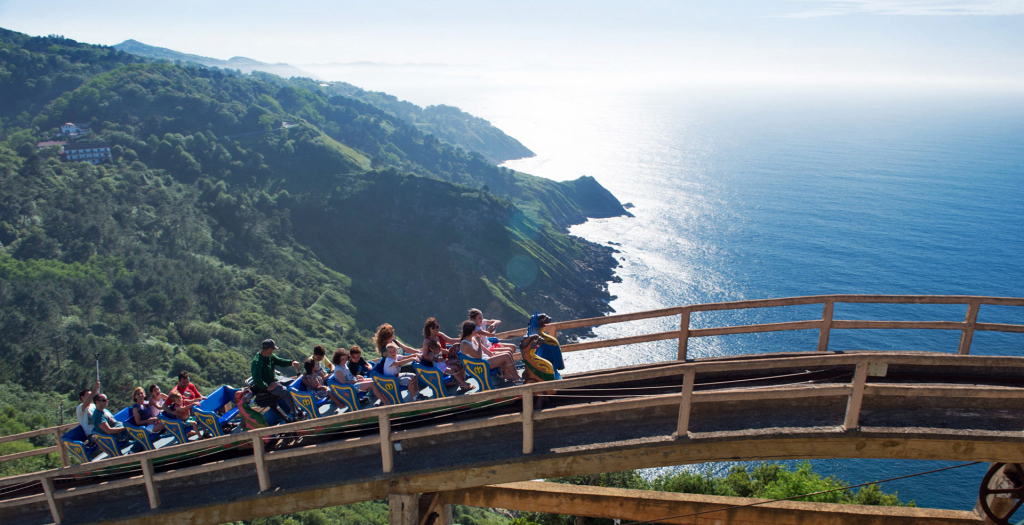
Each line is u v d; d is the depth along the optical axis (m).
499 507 8.96
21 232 123.38
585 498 8.69
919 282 143.50
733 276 155.88
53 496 8.15
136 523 8.07
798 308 125.38
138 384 84.50
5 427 55.31
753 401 7.21
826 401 7.09
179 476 7.93
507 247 159.25
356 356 9.44
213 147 191.50
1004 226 193.25
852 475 53.47
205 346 103.06
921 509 8.34
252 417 8.48
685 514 8.52
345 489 7.59
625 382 8.44
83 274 111.19
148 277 117.69
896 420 6.73
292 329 117.19
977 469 52.72
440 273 151.88
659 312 9.09
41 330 88.31
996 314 118.06
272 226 159.88
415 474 7.32
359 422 8.05
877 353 6.37
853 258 164.50
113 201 146.25
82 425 9.07
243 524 35.84
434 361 8.60
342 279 145.25
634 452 7.01
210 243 145.12
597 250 175.12
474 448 7.53
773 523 8.50
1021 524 8.23
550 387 6.90
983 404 6.81
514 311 140.62
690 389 6.72
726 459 6.96
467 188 171.62
